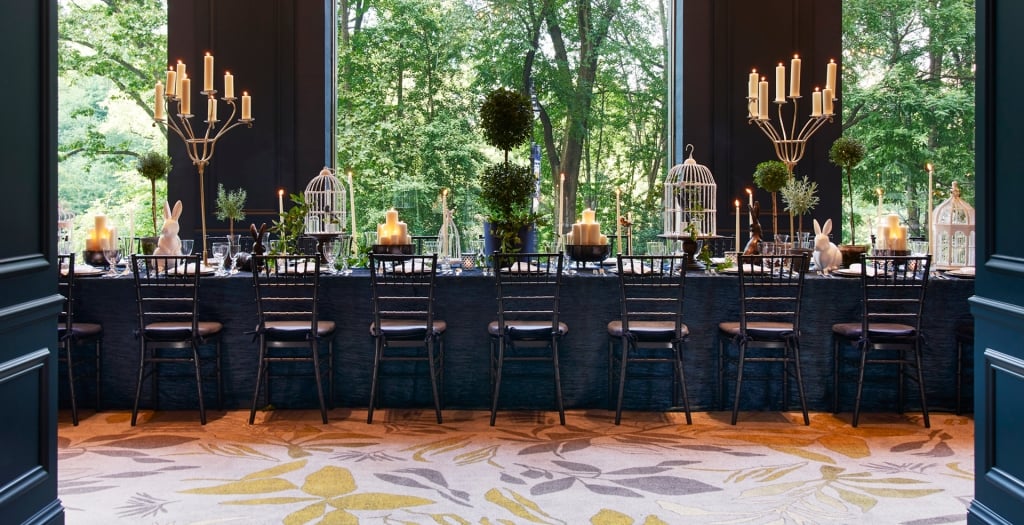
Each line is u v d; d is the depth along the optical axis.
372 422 4.31
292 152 6.62
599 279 4.50
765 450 3.78
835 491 3.20
